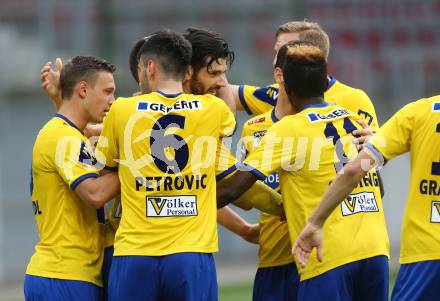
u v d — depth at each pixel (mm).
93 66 17203
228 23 58500
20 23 57031
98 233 17109
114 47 56688
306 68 16719
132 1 57844
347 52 60406
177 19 58625
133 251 15742
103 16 56969
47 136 16906
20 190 53094
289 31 20000
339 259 16031
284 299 18844
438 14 62375
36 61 55938
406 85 60000
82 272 16625
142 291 15680
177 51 16531
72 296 16469
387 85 59844
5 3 57031
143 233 15758
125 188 16078
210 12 58875
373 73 59938
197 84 17938
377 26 61375
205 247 15891
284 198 16688
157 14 58281
